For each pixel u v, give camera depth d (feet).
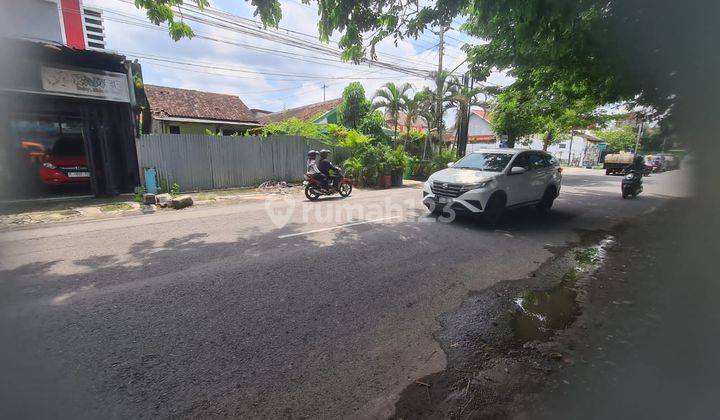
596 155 138.41
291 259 16.40
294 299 12.34
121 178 36.19
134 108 34.68
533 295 13.34
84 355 8.86
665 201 38.40
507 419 7.29
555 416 7.34
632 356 9.41
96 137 33.83
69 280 13.60
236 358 8.96
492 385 8.28
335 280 14.12
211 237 20.07
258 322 10.73
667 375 8.62
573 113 63.57
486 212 23.53
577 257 18.15
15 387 7.66
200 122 61.87
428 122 60.39
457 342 10.03
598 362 9.17
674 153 20.44
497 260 17.35
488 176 23.65
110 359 8.74
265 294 12.67
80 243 18.63
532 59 23.49
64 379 7.97
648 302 12.73
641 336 10.43
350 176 49.32
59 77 29.96
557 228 24.82
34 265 15.24
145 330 10.10
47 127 33.96
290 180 47.80
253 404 7.46
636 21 16.84
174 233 20.93
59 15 32.86
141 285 13.19
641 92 22.50
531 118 57.06
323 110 87.71
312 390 7.94
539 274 15.61
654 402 7.72
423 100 57.88
